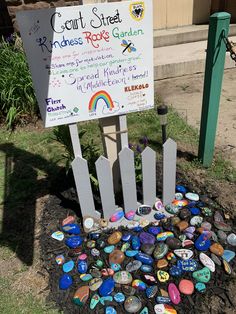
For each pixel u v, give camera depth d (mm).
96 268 1911
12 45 4246
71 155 2438
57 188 2619
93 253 1989
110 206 2193
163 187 2230
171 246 1993
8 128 3658
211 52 2219
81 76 1800
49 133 3508
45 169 2898
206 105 2439
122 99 1943
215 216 2207
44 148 3230
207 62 2289
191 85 4453
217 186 2506
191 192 2441
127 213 2246
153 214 2252
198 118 3629
